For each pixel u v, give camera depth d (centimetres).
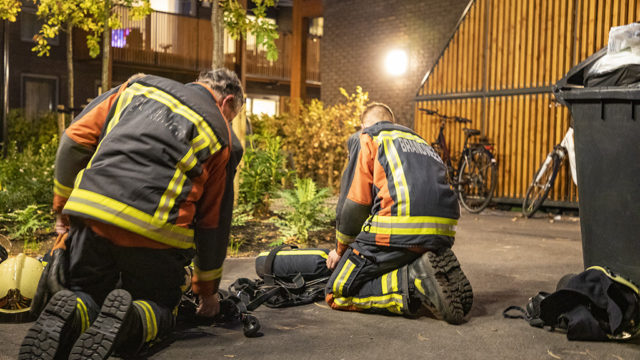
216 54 738
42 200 669
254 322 321
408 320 363
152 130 275
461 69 1088
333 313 376
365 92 1316
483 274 502
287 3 2411
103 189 267
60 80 1919
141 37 1745
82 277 284
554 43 957
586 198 367
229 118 325
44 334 242
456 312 350
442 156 1090
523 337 331
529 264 545
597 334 323
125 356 283
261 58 2131
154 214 270
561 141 942
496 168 974
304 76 1608
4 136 1492
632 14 877
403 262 367
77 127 292
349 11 1347
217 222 306
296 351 302
